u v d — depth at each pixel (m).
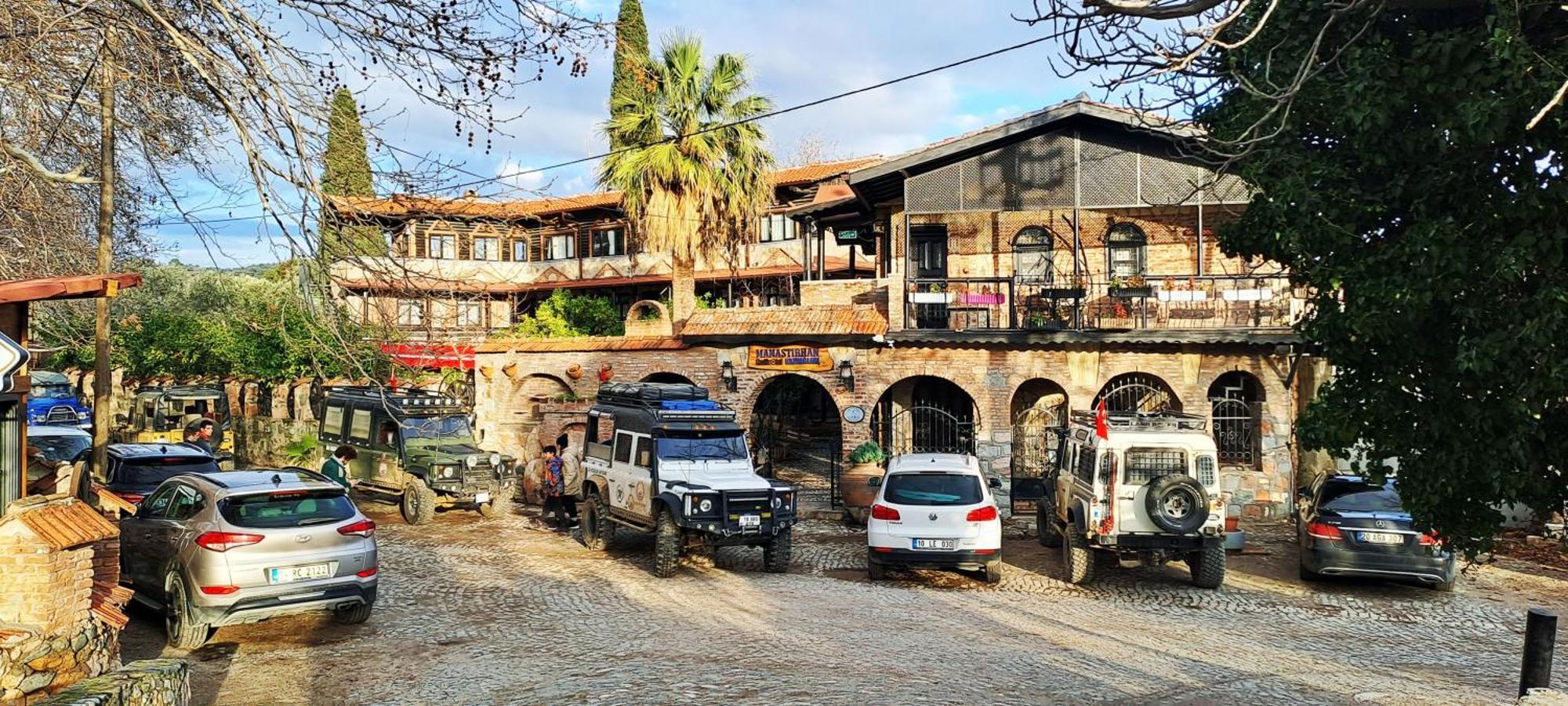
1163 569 15.34
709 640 10.27
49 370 32.31
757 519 14.28
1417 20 7.34
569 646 10.07
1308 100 7.63
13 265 11.09
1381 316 6.64
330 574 10.10
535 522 19.44
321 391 27.86
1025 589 13.73
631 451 15.78
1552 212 6.18
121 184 12.93
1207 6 7.14
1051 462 19.78
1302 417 7.64
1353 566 13.42
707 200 23.53
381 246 7.66
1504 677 9.58
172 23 7.52
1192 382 20.30
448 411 20.83
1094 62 8.60
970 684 8.45
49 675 6.51
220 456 26.36
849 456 19.78
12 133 9.44
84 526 6.98
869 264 33.22
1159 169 19.83
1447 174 6.76
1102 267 23.42
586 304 30.14
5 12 7.79
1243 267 22.08
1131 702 8.02
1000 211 20.95
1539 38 6.57
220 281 32.75
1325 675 9.34
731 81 23.69
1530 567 15.34
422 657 9.63
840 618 11.46
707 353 22.98
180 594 9.77
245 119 7.05
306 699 8.20
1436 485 6.89
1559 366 5.77
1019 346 21.00
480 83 7.66
